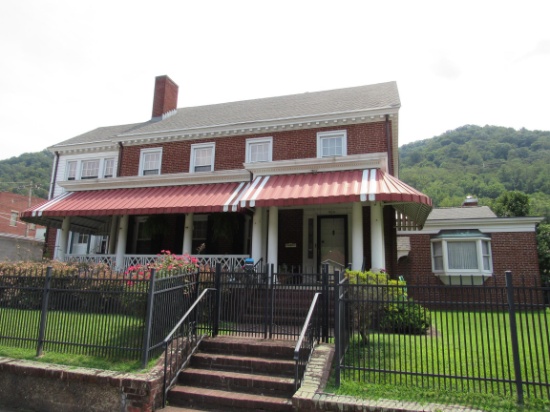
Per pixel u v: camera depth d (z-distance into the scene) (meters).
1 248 34.28
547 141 78.44
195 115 24.83
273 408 6.93
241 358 8.29
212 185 17.50
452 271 20.42
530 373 7.33
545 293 6.59
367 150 17.78
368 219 17.12
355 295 7.96
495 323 12.22
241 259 15.52
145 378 7.18
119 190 18.86
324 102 21.39
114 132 26.44
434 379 6.96
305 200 13.32
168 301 8.76
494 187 61.09
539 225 27.02
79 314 8.77
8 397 7.86
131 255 17.36
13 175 73.12
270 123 19.53
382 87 21.91
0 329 9.24
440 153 83.88
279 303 11.24
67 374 7.53
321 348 8.33
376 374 7.40
